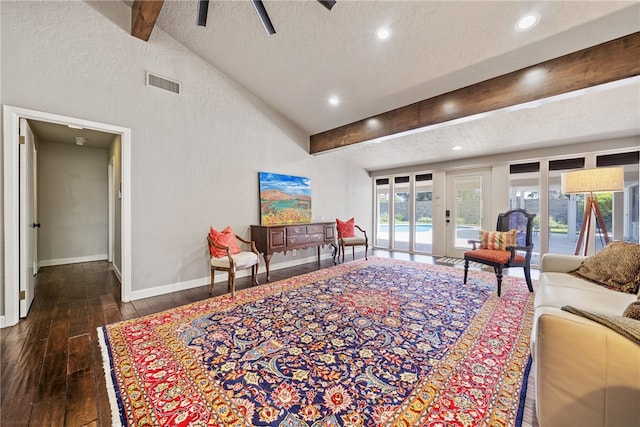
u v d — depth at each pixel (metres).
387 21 2.59
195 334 2.14
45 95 2.47
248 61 3.52
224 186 3.83
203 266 3.57
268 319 2.41
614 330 0.95
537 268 4.39
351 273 4.07
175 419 1.29
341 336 2.09
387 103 3.82
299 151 4.97
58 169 4.76
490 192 5.09
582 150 4.08
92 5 2.73
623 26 2.15
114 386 1.52
